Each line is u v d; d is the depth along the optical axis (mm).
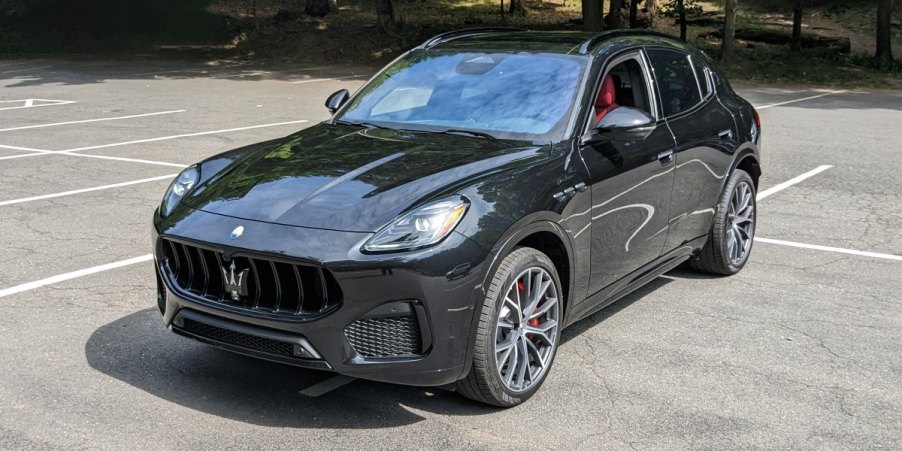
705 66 5656
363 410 3693
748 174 5934
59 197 7848
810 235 6887
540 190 3764
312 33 29953
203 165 4340
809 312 5074
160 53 29453
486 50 4930
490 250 3475
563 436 3486
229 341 3564
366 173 3783
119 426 3490
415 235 3348
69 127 12656
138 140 11359
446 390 3928
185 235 3590
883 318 4977
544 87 4457
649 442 3439
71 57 28594
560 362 4273
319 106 15773
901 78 23922
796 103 17531
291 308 3406
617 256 4406
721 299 5312
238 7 34844
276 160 4125
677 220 4992
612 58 4660
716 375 4129
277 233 3426
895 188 8711
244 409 3678
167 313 3742
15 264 5773
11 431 3418
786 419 3664
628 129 4035
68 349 4301
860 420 3664
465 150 4020
